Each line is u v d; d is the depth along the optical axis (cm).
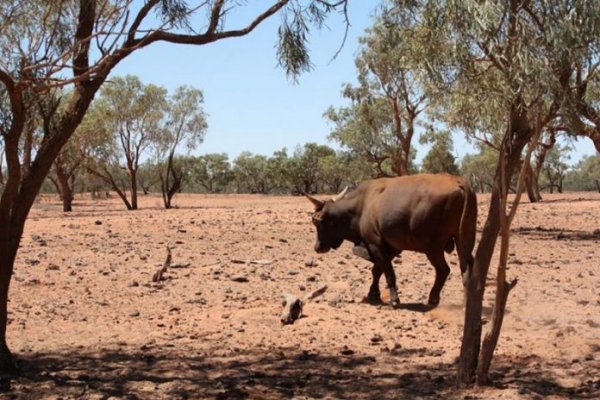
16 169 747
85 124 4569
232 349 939
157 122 5247
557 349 920
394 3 688
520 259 1803
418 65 688
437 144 5706
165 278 1482
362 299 1260
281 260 1775
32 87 706
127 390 746
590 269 1623
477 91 657
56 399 710
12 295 1280
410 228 1129
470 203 1066
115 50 734
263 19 802
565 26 556
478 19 570
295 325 1071
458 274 1559
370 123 4572
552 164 9319
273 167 10056
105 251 1919
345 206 1255
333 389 754
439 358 891
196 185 12488
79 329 1050
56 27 756
